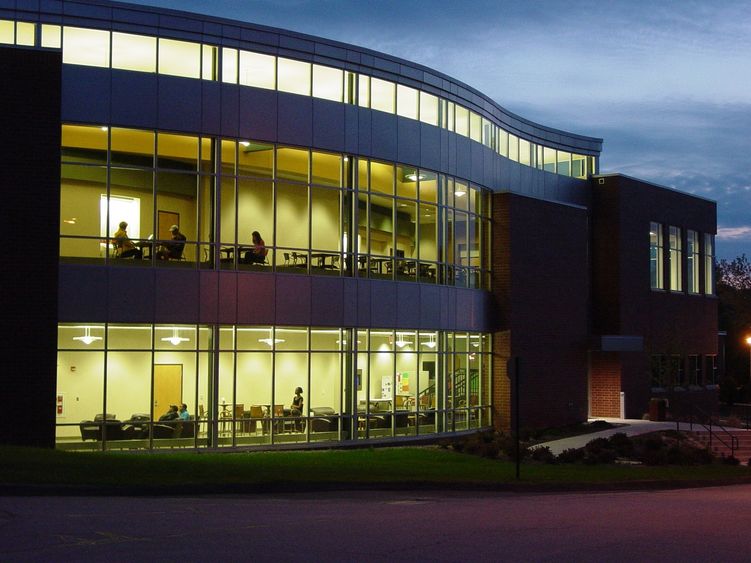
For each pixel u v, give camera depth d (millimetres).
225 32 32344
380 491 22469
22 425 27484
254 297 32500
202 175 31875
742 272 115375
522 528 15008
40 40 30234
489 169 43312
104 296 30188
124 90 30828
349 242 35031
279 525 14617
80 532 13328
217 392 31766
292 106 33656
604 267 52594
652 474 29828
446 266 39281
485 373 42375
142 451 30250
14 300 27578
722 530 15312
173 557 11367
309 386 33656
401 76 36938
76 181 30109
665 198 57062
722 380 76188
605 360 51531
